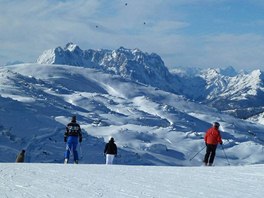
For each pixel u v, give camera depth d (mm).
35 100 152750
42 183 10906
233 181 11812
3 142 88688
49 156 86500
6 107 123750
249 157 123812
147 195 9023
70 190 9672
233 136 198250
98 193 9266
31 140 96062
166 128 147250
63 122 126875
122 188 10164
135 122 181250
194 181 11836
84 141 98500
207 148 22141
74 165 17859
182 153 122312
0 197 8445
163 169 15898
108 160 26625
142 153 108375
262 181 11820
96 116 170625
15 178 11875
